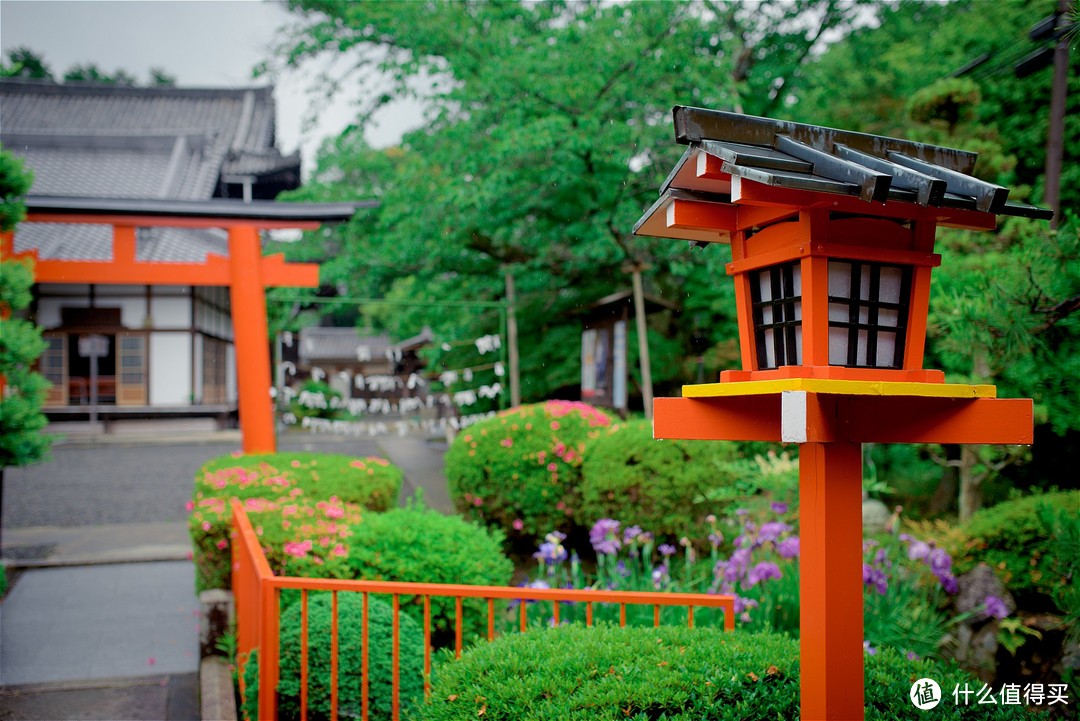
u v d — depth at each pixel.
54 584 6.65
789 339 2.03
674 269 8.55
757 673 2.30
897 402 1.98
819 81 10.74
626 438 6.33
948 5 10.30
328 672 3.28
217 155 23.89
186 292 20.05
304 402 13.98
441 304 10.50
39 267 7.70
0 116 25.16
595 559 6.92
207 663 4.42
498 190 8.61
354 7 9.75
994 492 6.46
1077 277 3.07
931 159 2.18
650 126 8.41
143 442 18.31
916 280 2.04
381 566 4.02
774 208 2.00
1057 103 5.59
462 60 9.07
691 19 8.49
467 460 7.03
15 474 13.45
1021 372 3.36
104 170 22.39
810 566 1.98
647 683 2.21
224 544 4.86
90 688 4.42
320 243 12.83
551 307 10.88
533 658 2.41
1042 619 3.96
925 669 2.51
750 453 7.76
